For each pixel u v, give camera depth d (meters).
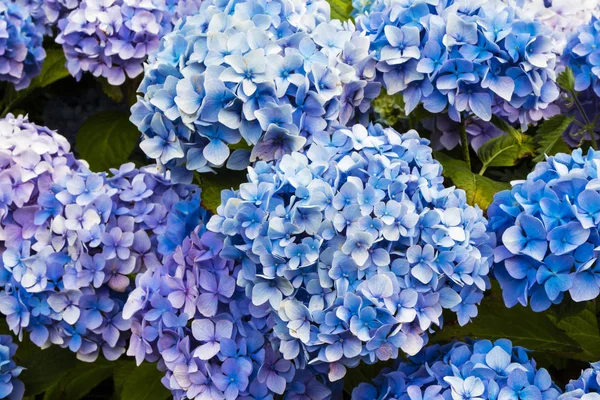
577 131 1.13
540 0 1.19
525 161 1.16
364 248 0.89
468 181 1.02
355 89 1.02
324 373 0.94
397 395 0.92
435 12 1.03
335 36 1.00
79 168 1.07
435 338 1.01
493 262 0.93
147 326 0.94
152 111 0.98
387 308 0.88
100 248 1.02
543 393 0.89
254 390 0.92
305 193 0.90
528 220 0.90
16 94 1.33
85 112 1.38
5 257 1.01
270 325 0.92
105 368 1.12
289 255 0.89
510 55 0.99
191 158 0.97
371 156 0.93
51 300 1.00
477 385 0.89
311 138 0.97
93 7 1.20
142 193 1.03
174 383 0.91
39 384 1.04
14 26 1.25
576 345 1.01
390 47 1.02
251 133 0.95
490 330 1.01
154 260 1.02
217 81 0.94
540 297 0.91
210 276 0.93
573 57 1.10
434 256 0.90
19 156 1.04
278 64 0.95
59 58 1.34
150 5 1.20
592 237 0.89
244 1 1.00
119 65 1.22
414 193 0.92
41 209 1.02
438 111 1.02
